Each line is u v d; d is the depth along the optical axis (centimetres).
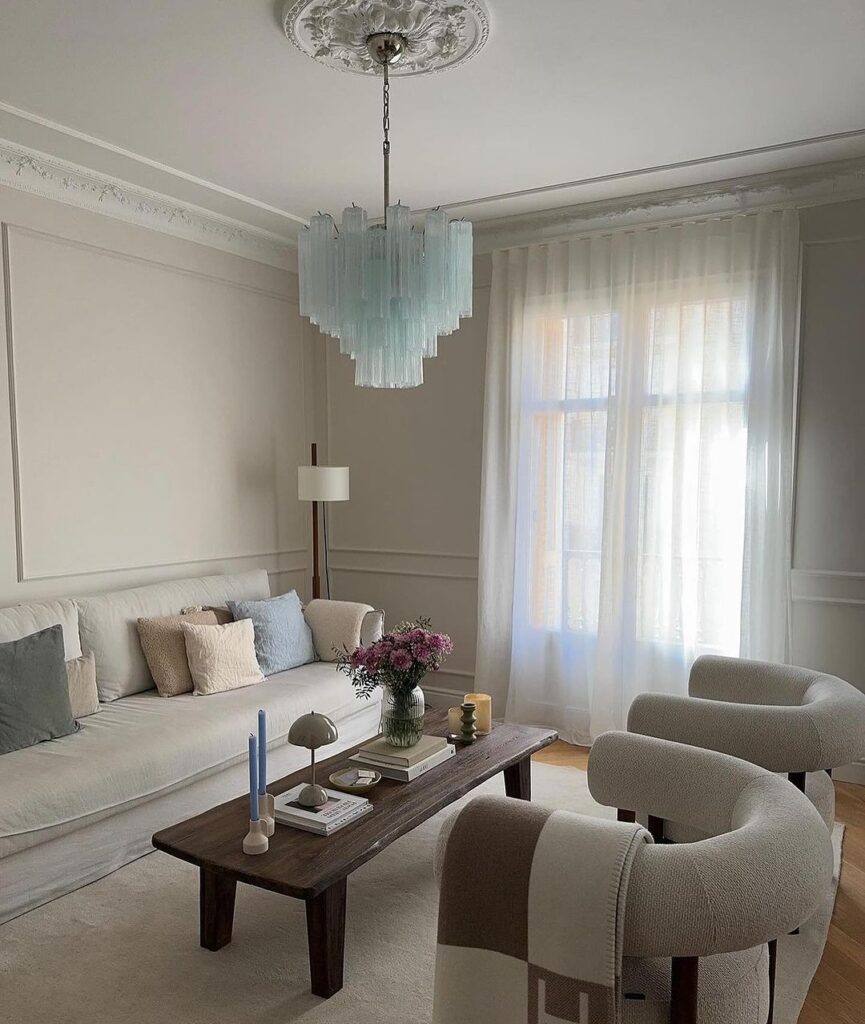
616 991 131
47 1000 212
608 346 421
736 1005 154
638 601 413
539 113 308
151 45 255
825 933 246
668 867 134
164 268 415
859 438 369
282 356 495
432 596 492
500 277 449
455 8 234
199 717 324
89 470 380
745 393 388
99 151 342
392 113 307
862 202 364
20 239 347
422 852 299
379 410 503
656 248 406
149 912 256
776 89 289
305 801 239
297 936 244
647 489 408
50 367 361
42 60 264
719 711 246
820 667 382
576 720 432
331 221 264
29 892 255
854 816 338
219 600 415
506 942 140
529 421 441
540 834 142
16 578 350
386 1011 208
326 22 239
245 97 292
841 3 235
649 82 283
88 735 301
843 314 370
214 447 449
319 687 378
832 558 377
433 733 311
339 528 523
